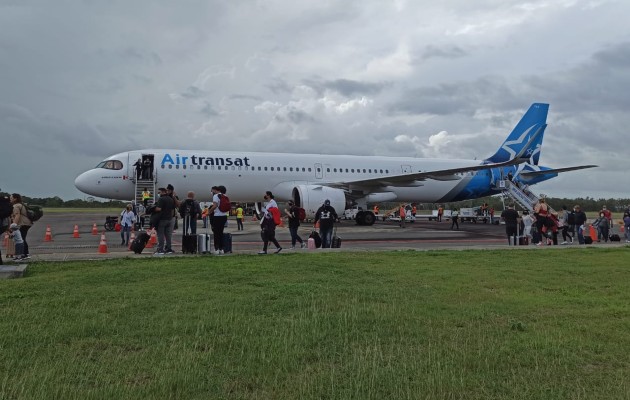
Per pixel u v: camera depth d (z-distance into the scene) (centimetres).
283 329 602
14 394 404
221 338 563
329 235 1678
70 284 905
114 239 2158
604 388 434
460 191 3541
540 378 456
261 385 433
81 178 2798
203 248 1427
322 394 414
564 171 3234
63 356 502
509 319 668
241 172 2947
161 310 697
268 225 1435
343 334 587
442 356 509
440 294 835
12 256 1401
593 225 2289
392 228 3028
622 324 643
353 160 3278
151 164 2794
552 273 1088
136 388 418
